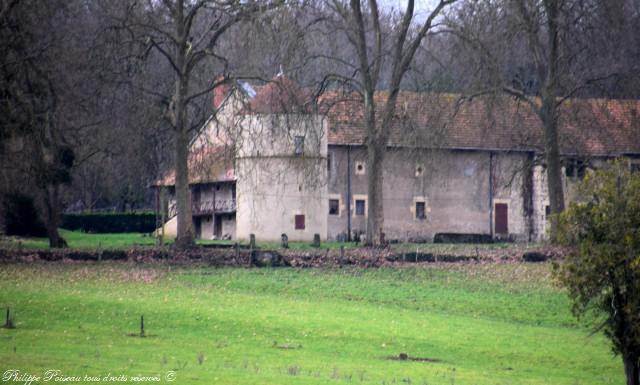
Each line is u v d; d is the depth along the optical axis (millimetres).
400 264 178500
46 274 155375
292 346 111188
